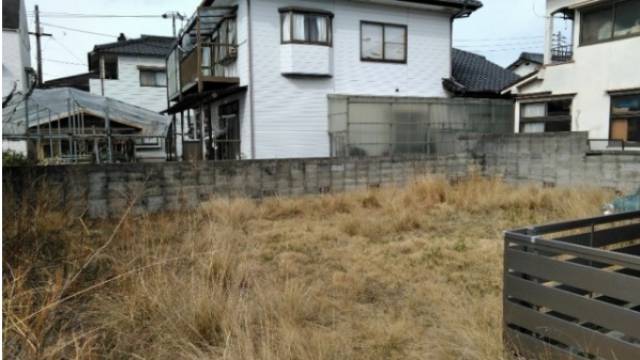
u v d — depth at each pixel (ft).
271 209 25.64
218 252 14.42
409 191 28.99
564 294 7.28
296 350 8.84
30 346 8.25
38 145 36.37
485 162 36.29
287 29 38.29
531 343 7.80
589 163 29.27
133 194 22.72
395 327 10.11
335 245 18.40
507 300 8.26
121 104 42.22
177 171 25.73
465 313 10.44
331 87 40.86
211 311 10.36
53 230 15.42
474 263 15.57
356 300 12.37
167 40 76.43
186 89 42.80
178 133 60.08
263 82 38.14
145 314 10.64
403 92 44.24
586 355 7.02
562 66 36.70
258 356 8.64
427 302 11.99
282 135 39.11
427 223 22.47
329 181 30.45
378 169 32.17
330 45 39.96
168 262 13.73
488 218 23.62
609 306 6.68
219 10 39.24
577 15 35.65
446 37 46.29
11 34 50.31
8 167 21.31
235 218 22.88
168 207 25.58
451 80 46.09
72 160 35.53
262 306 10.82
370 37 42.45
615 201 21.12
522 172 33.58
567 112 36.83
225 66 42.50
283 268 14.90
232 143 42.27
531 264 7.83
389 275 14.46
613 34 33.35
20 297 9.53
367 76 42.45
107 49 66.03
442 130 43.09
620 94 32.83
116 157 41.34
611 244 9.93
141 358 8.70
